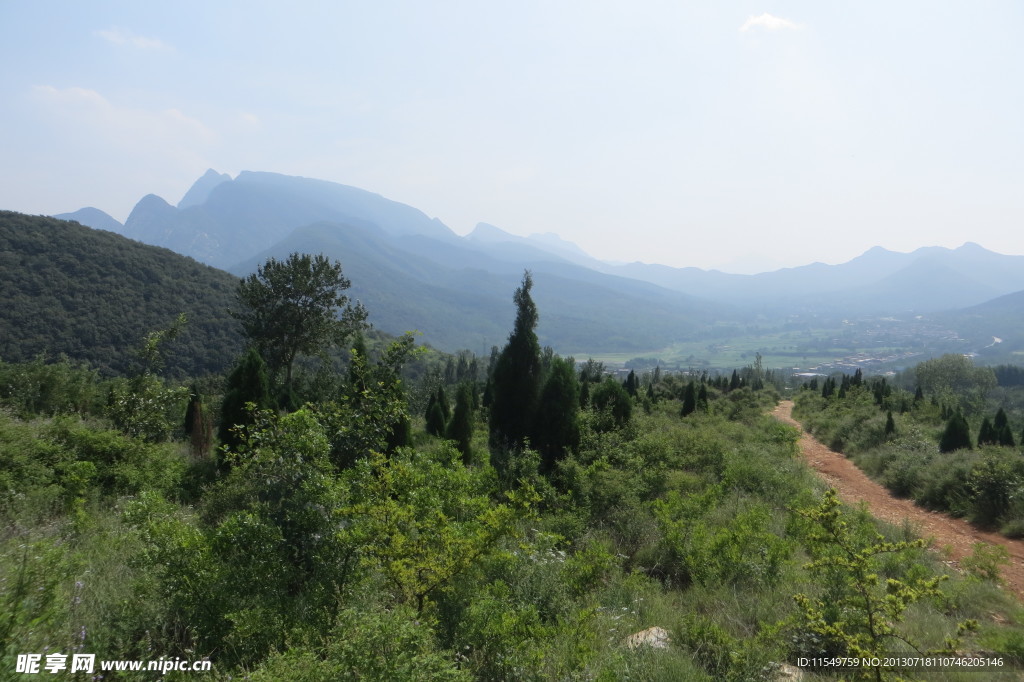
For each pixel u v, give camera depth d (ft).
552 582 20.42
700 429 62.59
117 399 43.91
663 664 14.74
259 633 13.25
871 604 15.43
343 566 15.87
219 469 31.58
